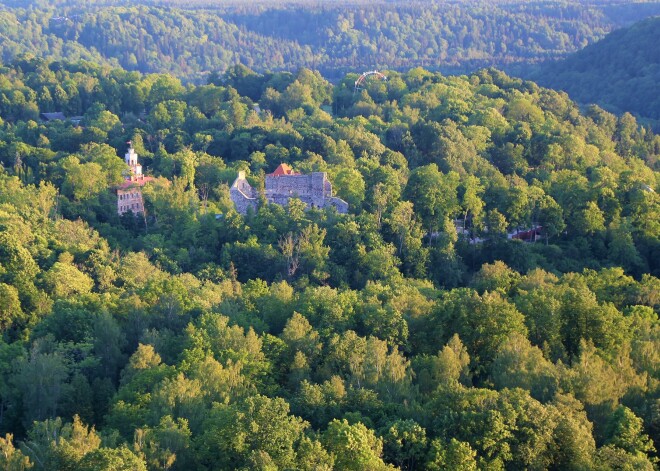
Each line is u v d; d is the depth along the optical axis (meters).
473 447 111.75
